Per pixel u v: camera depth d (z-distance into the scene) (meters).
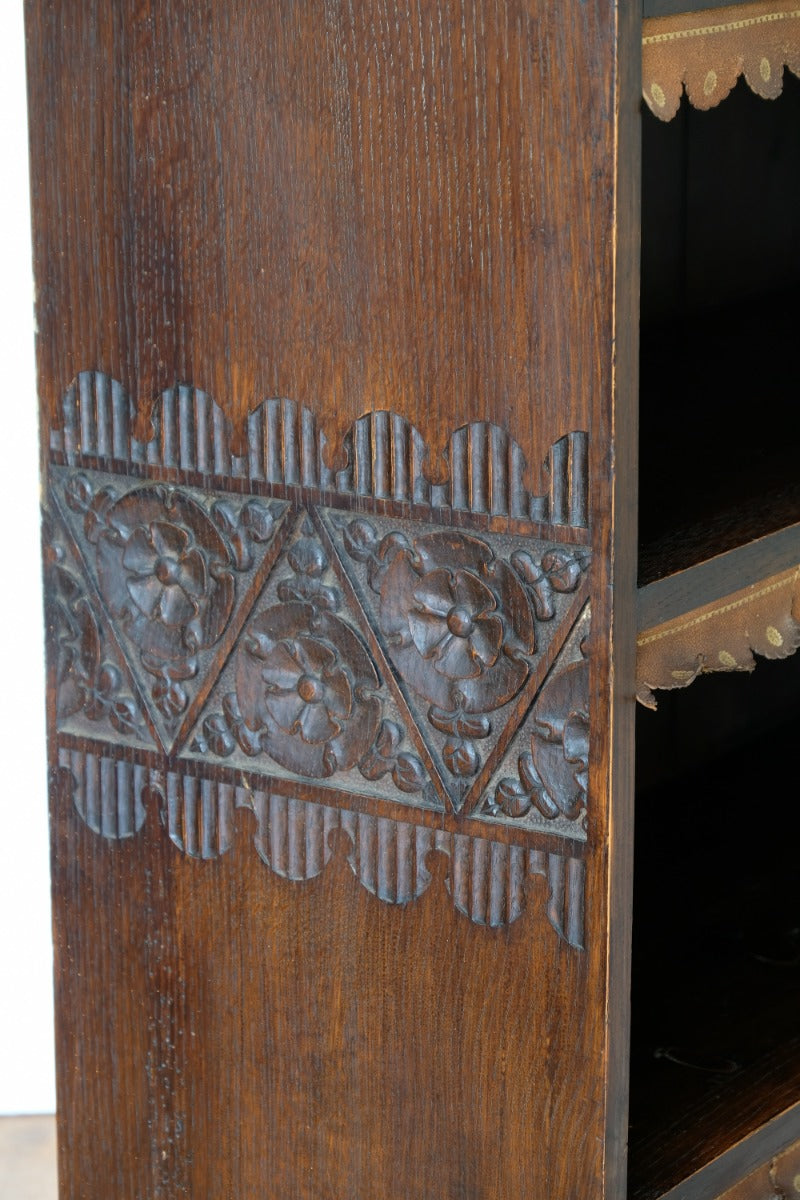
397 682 1.51
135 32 1.54
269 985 1.64
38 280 1.65
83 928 1.75
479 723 1.47
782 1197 1.71
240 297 1.53
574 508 1.38
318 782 1.57
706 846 2.21
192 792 1.65
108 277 1.60
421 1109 1.56
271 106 1.48
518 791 1.46
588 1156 1.47
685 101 2.19
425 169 1.41
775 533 1.56
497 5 1.35
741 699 2.45
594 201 1.33
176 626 1.63
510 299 1.39
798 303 2.35
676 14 1.35
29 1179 2.55
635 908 2.07
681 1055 1.78
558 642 1.41
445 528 1.46
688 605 1.46
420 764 1.51
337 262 1.47
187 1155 1.73
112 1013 1.75
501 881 1.48
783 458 1.81
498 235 1.38
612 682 1.39
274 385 1.53
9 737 2.72
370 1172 1.61
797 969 1.95
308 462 1.52
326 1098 1.62
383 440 1.48
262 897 1.62
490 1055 1.51
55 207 1.62
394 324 1.45
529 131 1.35
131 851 1.70
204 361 1.57
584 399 1.36
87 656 1.70
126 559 1.65
